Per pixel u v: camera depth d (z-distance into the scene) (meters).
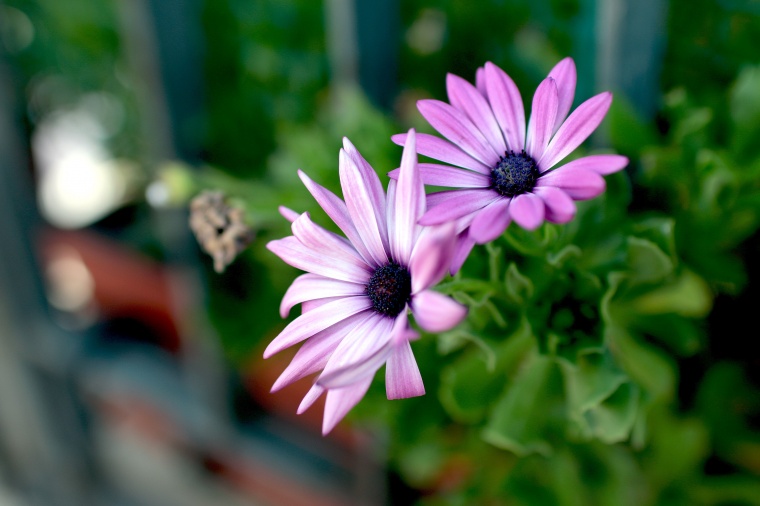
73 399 0.69
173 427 0.63
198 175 0.37
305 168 0.36
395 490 0.48
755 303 0.35
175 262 0.50
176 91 0.46
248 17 0.53
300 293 0.27
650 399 0.33
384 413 0.38
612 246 0.32
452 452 0.40
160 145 0.46
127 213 0.73
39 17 0.66
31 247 0.62
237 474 0.63
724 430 0.37
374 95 0.39
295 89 0.53
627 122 0.32
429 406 0.38
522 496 0.38
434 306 0.24
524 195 0.25
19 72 0.69
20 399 0.70
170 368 0.62
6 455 0.76
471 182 0.27
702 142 0.33
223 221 0.33
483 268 0.32
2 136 0.58
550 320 0.32
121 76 0.65
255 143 0.56
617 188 0.32
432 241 0.23
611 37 0.33
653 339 0.34
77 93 0.72
